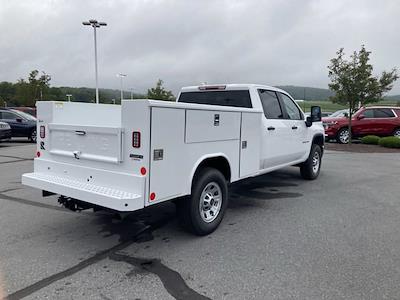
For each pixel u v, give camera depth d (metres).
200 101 6.84
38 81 40.72
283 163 7.12
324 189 7.57
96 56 27.31
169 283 3.52
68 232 4.90
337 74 17.16
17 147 15.07
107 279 3.59
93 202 3.97
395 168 10.44
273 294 3.31
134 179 3.89
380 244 4.52
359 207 6.19
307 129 7.94
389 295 3.29
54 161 4.77
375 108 18.36
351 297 3.26
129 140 3.90
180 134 4.18
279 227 5.14
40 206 6.09
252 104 6.15
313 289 3.40
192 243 4.54
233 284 3.50
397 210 6.03
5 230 4.95
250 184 8.05
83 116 5.28
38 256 4.12
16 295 3.27
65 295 3.29
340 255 4.17
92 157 4.25
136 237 4.74
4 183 7.84
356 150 15.37
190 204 4.53
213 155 4.73
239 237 4.74
